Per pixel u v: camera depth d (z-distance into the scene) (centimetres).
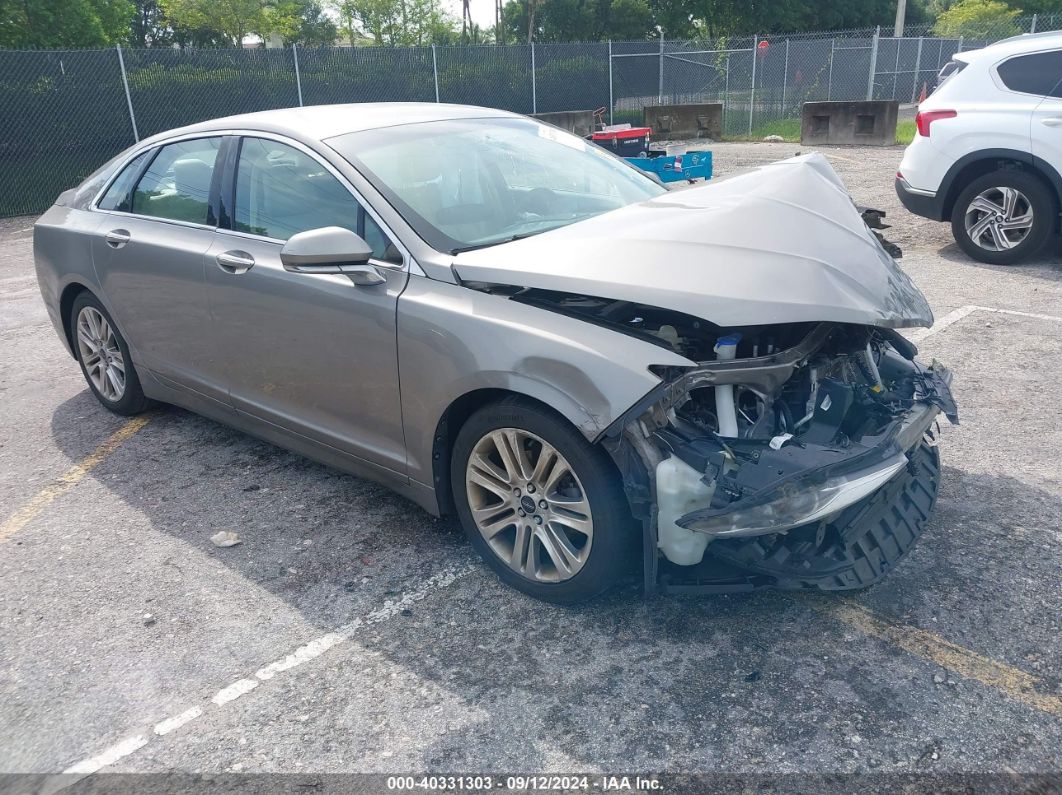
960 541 332
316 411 362
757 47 2256
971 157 720
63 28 2945
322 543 358
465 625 299
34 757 249
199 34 4550
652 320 289
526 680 270
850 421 288
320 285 337
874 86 2578
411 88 1944
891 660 270
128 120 1540
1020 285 668
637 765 236
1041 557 319
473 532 320
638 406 255
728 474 252
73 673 284
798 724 246
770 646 280
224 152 398
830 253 288
